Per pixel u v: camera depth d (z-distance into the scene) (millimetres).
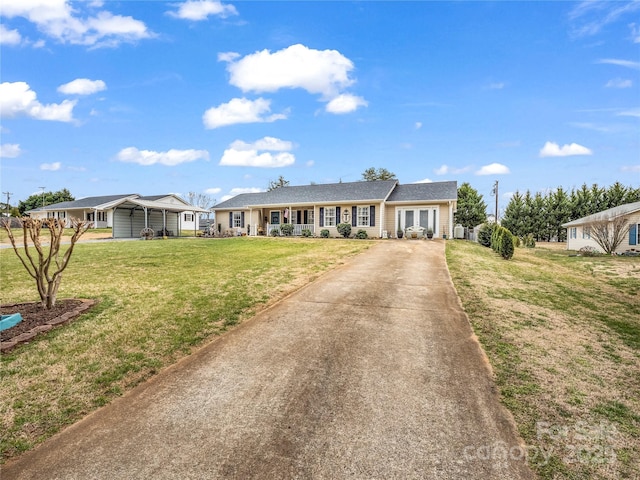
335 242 19297
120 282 8742
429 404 3424
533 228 34906
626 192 30578
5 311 6098
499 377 3980
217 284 8367
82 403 3477
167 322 5703
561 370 4199
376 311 6348
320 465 2596
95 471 2561
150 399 3547
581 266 15453
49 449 2818
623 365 4418
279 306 6637
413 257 13141
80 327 5461
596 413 3299
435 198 22875
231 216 30359
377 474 2508
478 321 5883
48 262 6328
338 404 3424
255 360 4402
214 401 3498
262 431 3014
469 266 11414
